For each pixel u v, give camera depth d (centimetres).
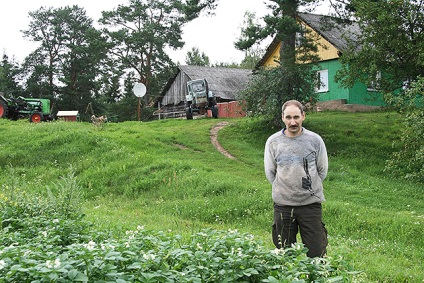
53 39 5841
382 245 891
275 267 391
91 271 361
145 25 5122
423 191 1480
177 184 1476
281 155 520
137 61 5262
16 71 5872
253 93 2302
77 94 5722
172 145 2114
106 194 1522
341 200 1348
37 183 1558
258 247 426
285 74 2236
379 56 1769
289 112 519
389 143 2039
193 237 493
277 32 2139
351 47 1938
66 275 345
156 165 1666
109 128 2412
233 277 379
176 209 1220
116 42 5069
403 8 1695
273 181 530
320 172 523
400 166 1739
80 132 2123
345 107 2938
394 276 639
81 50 5691
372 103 3023
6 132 2258
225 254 405
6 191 936
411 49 1667
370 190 1477
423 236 973
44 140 2041
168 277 358
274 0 2214
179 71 4525
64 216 782
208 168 1662
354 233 1004
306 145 517
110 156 1839
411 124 1342
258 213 1167
